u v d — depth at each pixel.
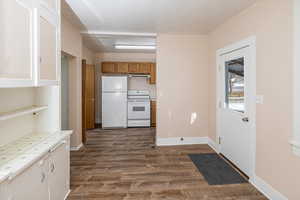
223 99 3.30
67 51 3.10
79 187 2.29
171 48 3.92
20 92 1.85
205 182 2.43
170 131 4.02
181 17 2.97
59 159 1.89
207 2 2.44
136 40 4.41
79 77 3.74
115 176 2.59
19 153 1.46
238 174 2.65
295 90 1.74
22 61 1.36
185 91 4.00
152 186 2.33
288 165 1.82
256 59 2.33
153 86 6.36
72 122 3.65
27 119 1.99
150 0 2.40
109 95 5.64
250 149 2.45
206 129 4.10
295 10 1.73
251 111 2.43
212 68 3.78
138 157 3.31
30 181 1.36
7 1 1.19
